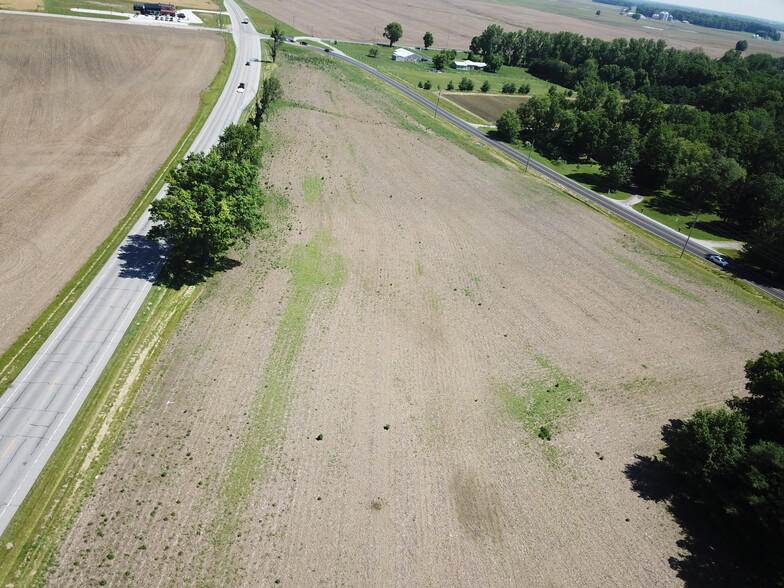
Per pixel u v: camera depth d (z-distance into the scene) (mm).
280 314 71438
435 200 109938
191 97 140500
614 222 112188
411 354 68188
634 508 51594
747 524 47656
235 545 43750
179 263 78062
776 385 53375
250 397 58125
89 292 69812
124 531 43656
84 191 92750
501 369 67562
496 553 46031
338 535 45719
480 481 52562
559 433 59281
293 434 54594
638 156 135250
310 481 50062
